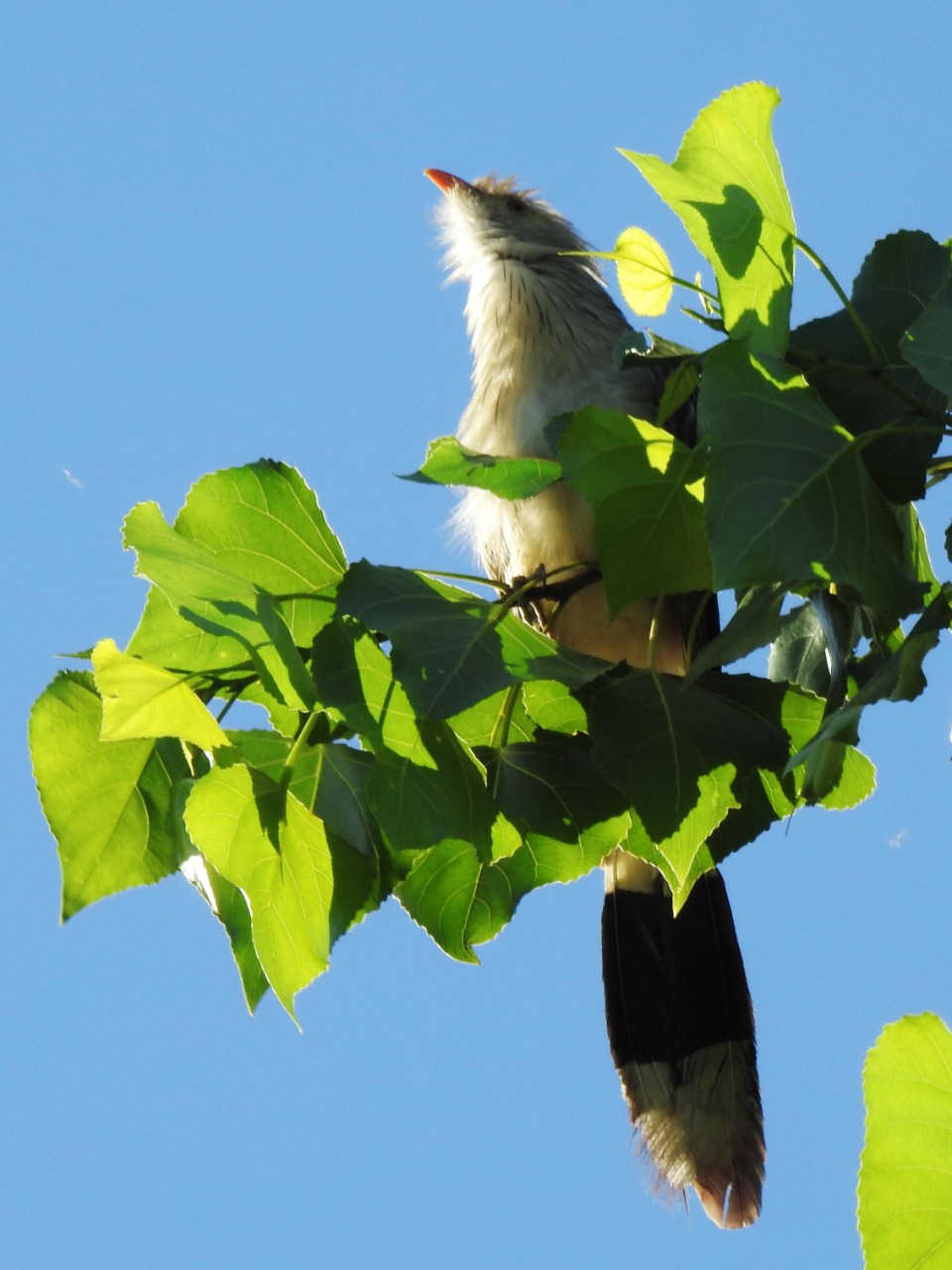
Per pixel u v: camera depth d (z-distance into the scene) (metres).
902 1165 3.93
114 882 4.89
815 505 4.09
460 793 4.34
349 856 4.60
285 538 4.99
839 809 4.89
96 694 4.88
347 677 4.38
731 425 4.11
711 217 4.35
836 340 4.71
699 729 4.54
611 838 4.81
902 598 4.16
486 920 4.82
